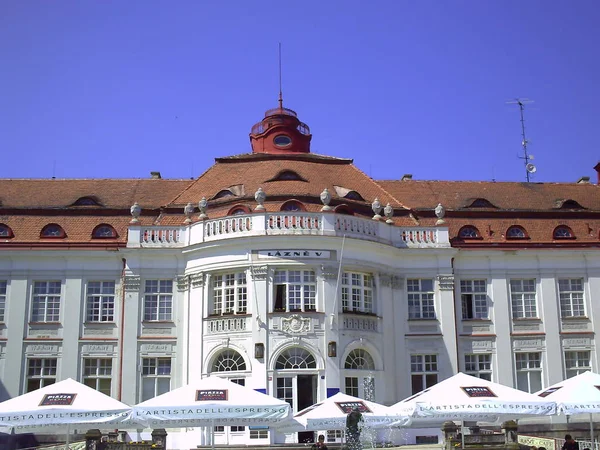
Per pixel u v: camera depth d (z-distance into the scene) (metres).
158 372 38.75
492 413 23.92
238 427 35.56
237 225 37.22
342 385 35.91
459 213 43.28
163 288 39.50
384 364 38.00
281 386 35.62
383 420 25.23
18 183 44.50
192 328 37.91
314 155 45.81
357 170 45.25
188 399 24.14
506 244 41.75
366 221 38.47
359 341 37.03
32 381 38.62
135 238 39.47
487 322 41.03
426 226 41.12
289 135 49.03
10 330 38.72
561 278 42.12
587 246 42.12
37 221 40.78
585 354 41.47
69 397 23.78
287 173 41.16
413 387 39.38
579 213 44.38
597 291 41.94
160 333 38.94
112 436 34.84
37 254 39.44
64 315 39.09
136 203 40.38
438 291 40.50
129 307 38.97
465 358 40.59
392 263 40.09
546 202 45.59
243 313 36.50
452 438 29.53
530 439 30.95
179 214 41.44
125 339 38.66
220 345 36.56
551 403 23.98
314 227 36.78
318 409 26.05
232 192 40.59
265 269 36.34
